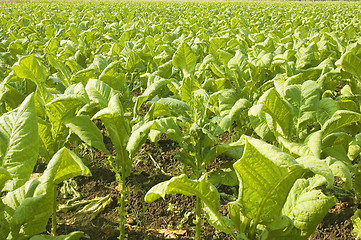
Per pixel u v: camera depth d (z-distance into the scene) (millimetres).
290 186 1887
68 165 2115
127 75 5680
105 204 3635
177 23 11297
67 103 2723
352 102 3318
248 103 3234
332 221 3355
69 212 3549
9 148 1972
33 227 1999
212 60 4898
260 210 1974
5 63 5594
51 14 14352
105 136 5242
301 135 2887
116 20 14336
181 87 3545
